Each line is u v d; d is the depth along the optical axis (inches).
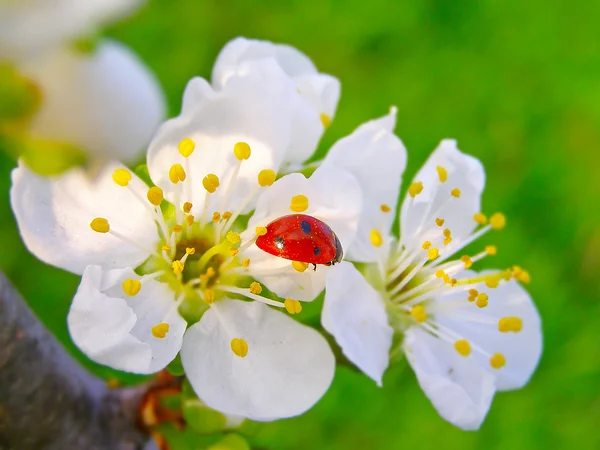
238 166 4.2
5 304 3.9
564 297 7.8
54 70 3.2
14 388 4.0
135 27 8.1
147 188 4.2
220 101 4.2
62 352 4.2
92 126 3.3
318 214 4.1
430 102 8.6
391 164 4.4
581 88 8.8
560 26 9.1
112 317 3.9
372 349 4.4
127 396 4.5
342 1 8.7
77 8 2.8
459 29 8.9
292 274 4.2
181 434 4.6
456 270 4.6
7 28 2.7
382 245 4.5
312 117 4.3
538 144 8.6
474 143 8.5
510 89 8.8
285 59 4.5
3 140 3.3
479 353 4.6
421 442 7.1
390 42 8.8
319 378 4.1
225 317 4.2
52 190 4.1
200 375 4.1
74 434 4.3
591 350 7.5
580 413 7.3
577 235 8.2
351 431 7.0
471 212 4.7
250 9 8.6
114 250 4.2
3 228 7.1
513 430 7.2
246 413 4.1
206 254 4.2
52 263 4.1
